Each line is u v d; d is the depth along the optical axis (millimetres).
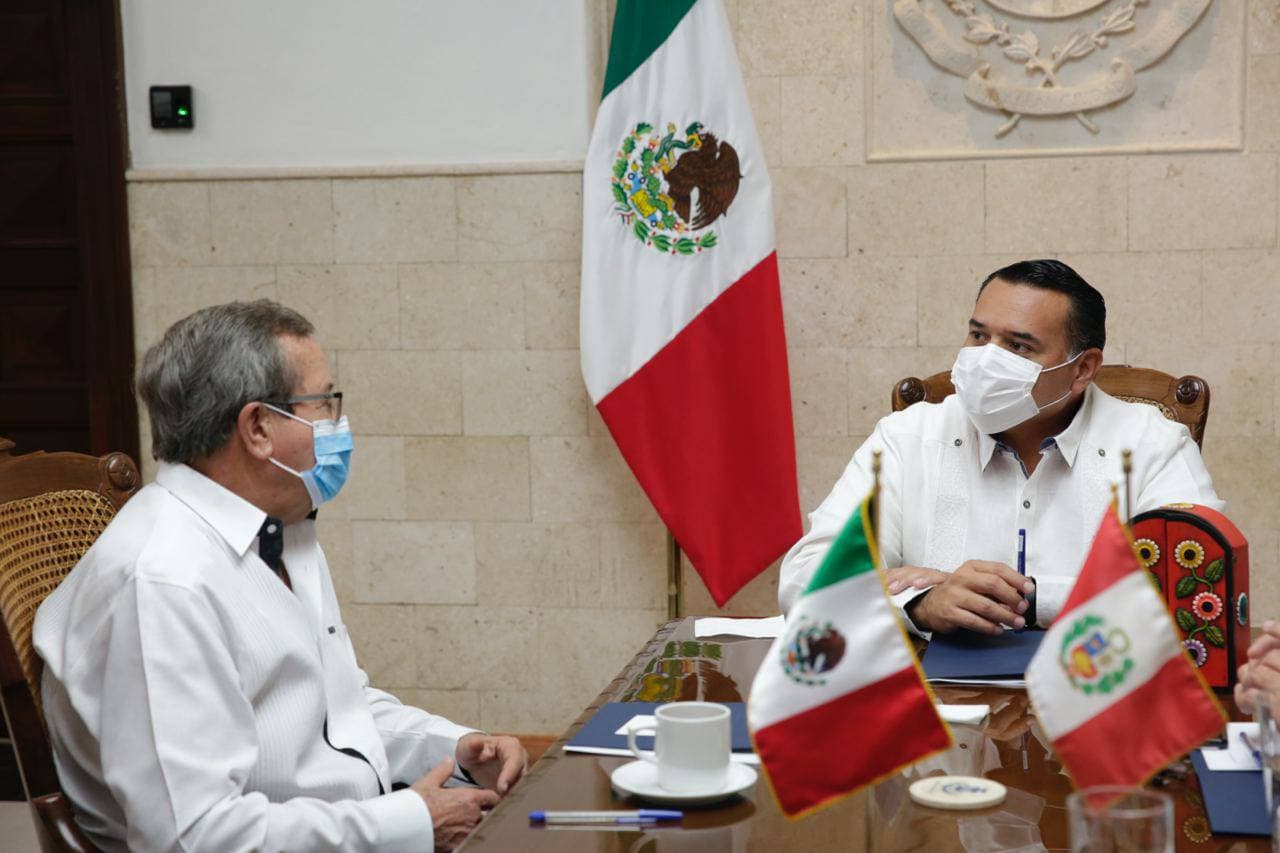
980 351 2049
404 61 3498
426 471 3596
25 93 3627
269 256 3576
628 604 3564
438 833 1502
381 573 3639
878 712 1013
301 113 3543
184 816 1388
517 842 1109
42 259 3686
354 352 3584
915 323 3383
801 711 1016
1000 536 2146
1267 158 3211
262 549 1635
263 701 1561
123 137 3594
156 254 3607
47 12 3592
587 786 1254
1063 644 1021
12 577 1646
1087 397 2174
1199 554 1533
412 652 3652
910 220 3357
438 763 1789
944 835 1092
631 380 3215
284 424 1592
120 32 3574
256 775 1539
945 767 1278
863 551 1021
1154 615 1021
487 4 3459
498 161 3490
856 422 3434
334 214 3543
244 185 3559
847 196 3373
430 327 3549
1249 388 3279
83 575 1519
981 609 1740
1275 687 1290
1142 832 805
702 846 1087
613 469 3531
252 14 3527
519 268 3502
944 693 1554
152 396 1599
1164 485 2092
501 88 3475
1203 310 3275
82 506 1809
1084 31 3244
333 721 1704
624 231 3221
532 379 3531
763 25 3357
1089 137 3289
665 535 3529
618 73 3215
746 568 3234
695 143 3197
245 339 1580
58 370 3725
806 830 1118
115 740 1416
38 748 1495
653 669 1729
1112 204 3279
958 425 2229
